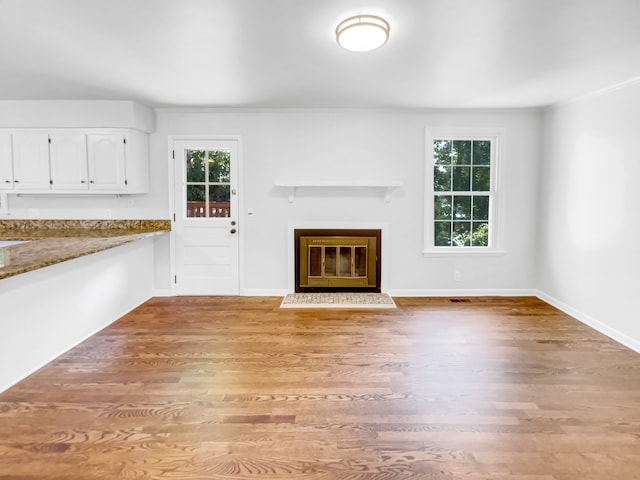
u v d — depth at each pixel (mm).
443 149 4871
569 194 4180
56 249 2980
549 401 2432
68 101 4250
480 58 2912
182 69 3174
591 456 1931
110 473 1812
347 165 4789
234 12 2168
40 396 2473
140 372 2816
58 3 2074
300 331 3660
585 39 2551
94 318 3590
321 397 2480
